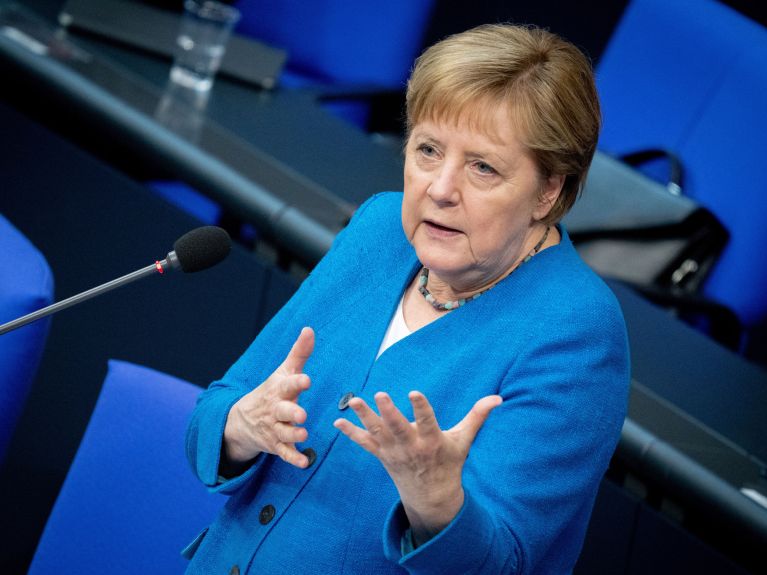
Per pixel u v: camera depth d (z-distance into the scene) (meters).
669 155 10.41
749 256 9.96
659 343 7.44
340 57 12.49
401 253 4.52
